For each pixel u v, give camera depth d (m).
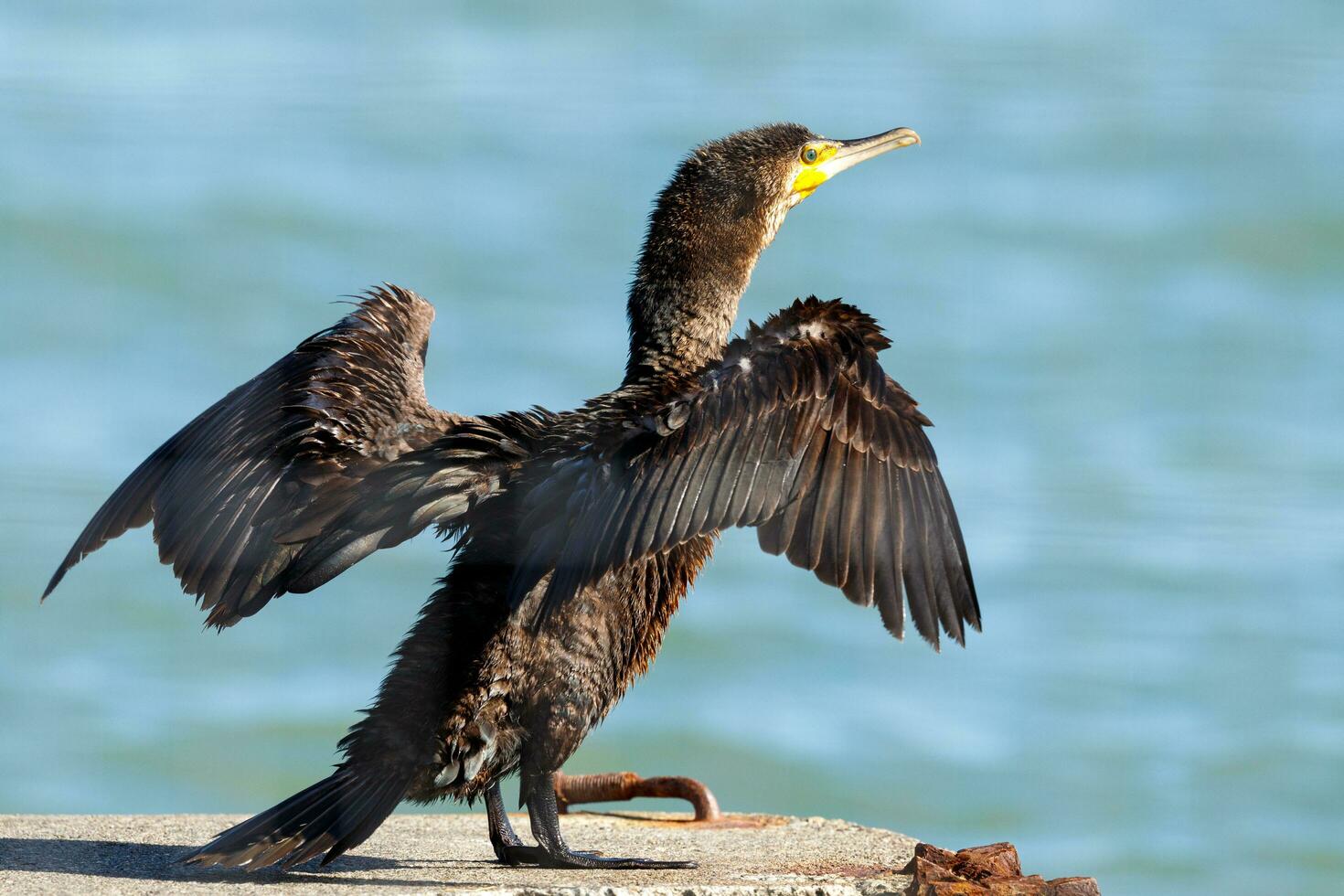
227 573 10.31
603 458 9.88
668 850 11.74
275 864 9.51
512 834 11.02
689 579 10.90
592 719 10.38
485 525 10.27
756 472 9.66
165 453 11.02
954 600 9.85
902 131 12.63
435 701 9.95
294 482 10.34
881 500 9.78
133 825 11.80
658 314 11.59
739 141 12.14
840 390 9.89
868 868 10.96
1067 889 9.99
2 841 11.08
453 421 10.88
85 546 10.86
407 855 11.34
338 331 11.23
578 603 10.20
